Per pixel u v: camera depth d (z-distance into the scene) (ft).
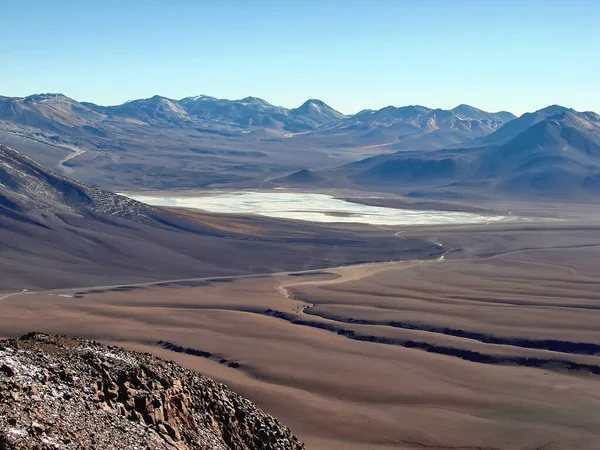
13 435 83.46
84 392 101.50
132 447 95.50
